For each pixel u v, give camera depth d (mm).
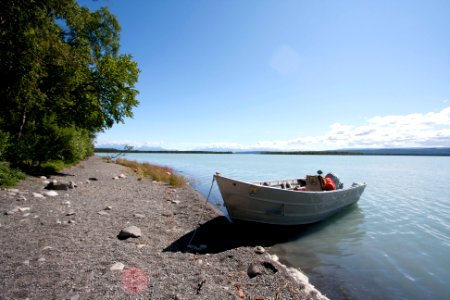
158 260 4871
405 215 12500
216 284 4188
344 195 11219
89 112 16672
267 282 4578
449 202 15953
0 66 10898
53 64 13961
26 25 9984
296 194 8453
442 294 5258
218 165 57594
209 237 7152
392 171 45969
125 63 17578
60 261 4234
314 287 5250
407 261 6926
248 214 8508
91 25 24094
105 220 7086
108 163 30781
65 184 10695
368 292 5227
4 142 11250
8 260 4102
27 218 6410
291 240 8258
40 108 15141
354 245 8094
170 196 12383
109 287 3588
